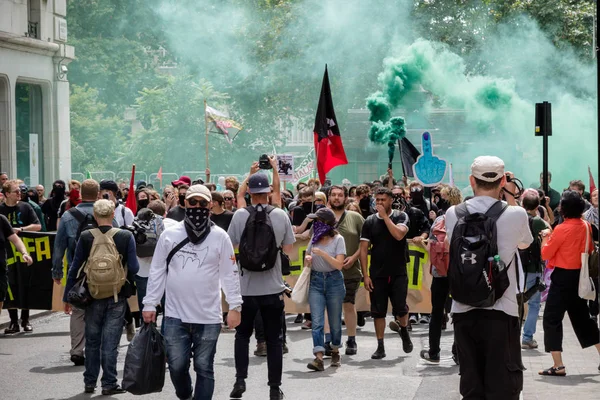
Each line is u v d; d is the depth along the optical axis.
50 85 39.72
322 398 10.61
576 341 14.52
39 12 38.38
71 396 10.80
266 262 10.06
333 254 12.30
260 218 10.20
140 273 13.27
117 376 11.99
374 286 13.14
